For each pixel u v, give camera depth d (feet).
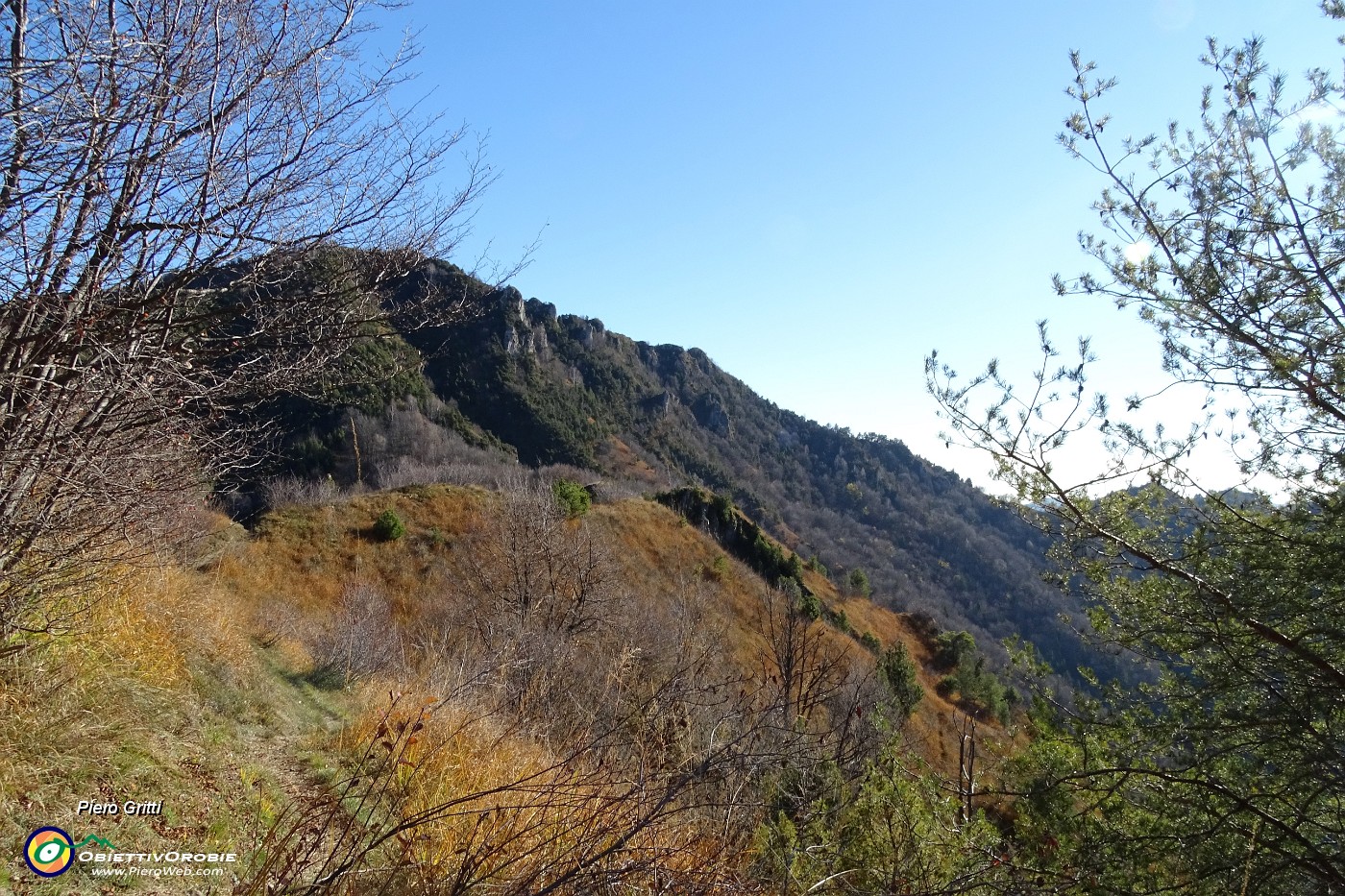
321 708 19.94
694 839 11.32
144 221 9.50
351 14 11.02
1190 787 11.80
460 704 16.99
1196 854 11.48
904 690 50.21
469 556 73.15
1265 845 10.61
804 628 26.08
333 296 11.25
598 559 55.98
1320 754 10.16
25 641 10.47
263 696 17.10
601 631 44.57
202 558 29.76
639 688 17.39
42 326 8.91
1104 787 12.89
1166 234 11.50
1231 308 11.01
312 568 67.56
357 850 10.13
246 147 10.04
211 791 11.02
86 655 12.12
